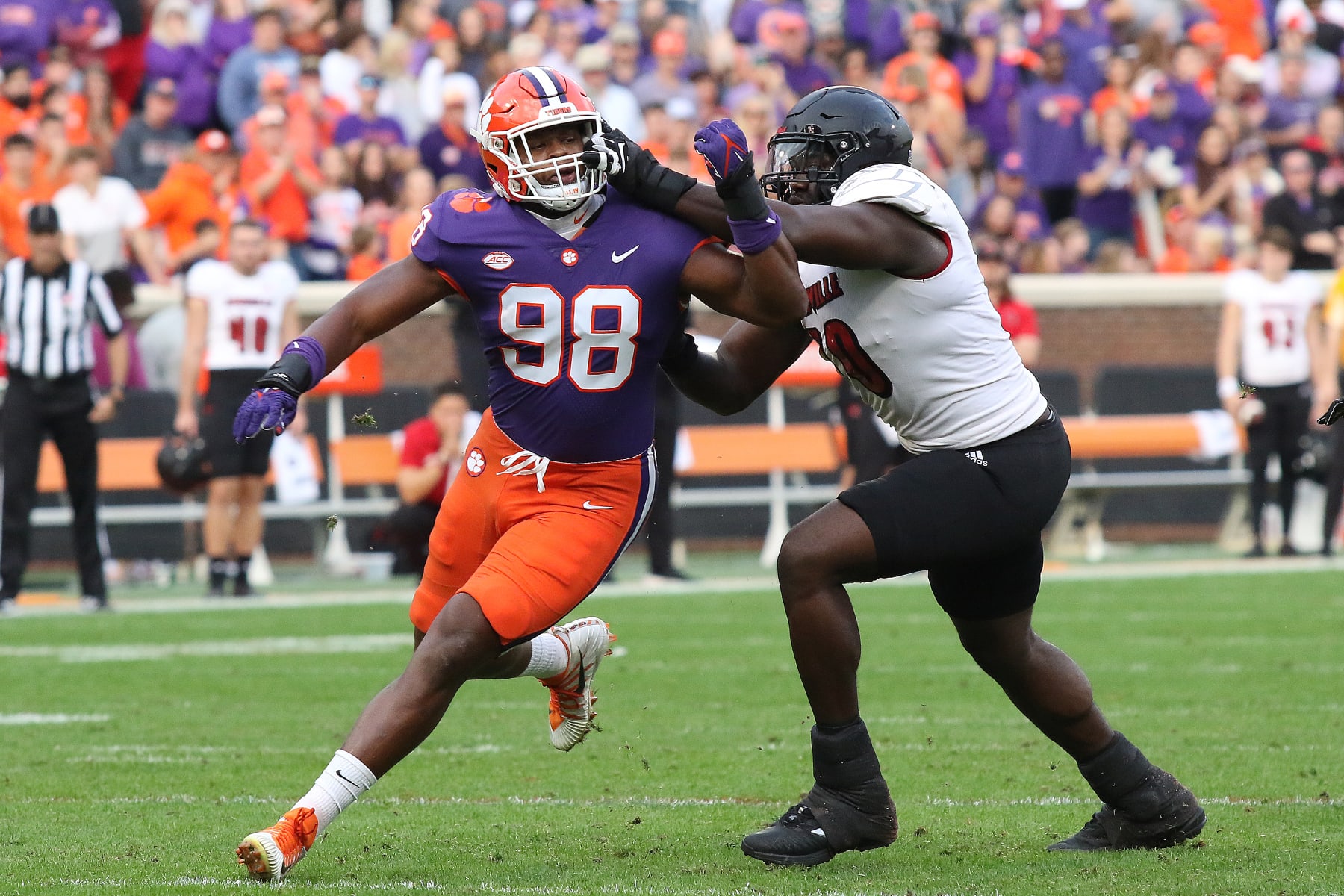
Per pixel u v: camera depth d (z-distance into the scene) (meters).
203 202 46.34
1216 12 64.31
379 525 39.22
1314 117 60.88
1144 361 51.53
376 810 16.39
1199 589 38.09
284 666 27.31
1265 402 44.25
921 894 12.53
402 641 30.62
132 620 34.06
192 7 55.69
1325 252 51.88
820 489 47.72
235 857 14.01
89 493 36.19
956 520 13.59
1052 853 14.29
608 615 34.44
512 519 13.94
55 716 22.48
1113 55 59.47
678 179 13.41
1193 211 57.06
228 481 38.22
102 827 15.43
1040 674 14.28
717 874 13.34
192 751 19.78
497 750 20.03
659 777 18.17
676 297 13.61
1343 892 12.56
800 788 17.52
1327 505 44.84
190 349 37.78
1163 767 18.28
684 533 48.94
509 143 13.16
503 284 13.44
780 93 56.19
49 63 47.78
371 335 13.62
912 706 23.03
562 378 13.55
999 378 13.92
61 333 35.28
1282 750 19.33
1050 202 56.47
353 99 52.81
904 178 13.59
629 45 54.97
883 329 13.78
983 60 58.97
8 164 43.22
